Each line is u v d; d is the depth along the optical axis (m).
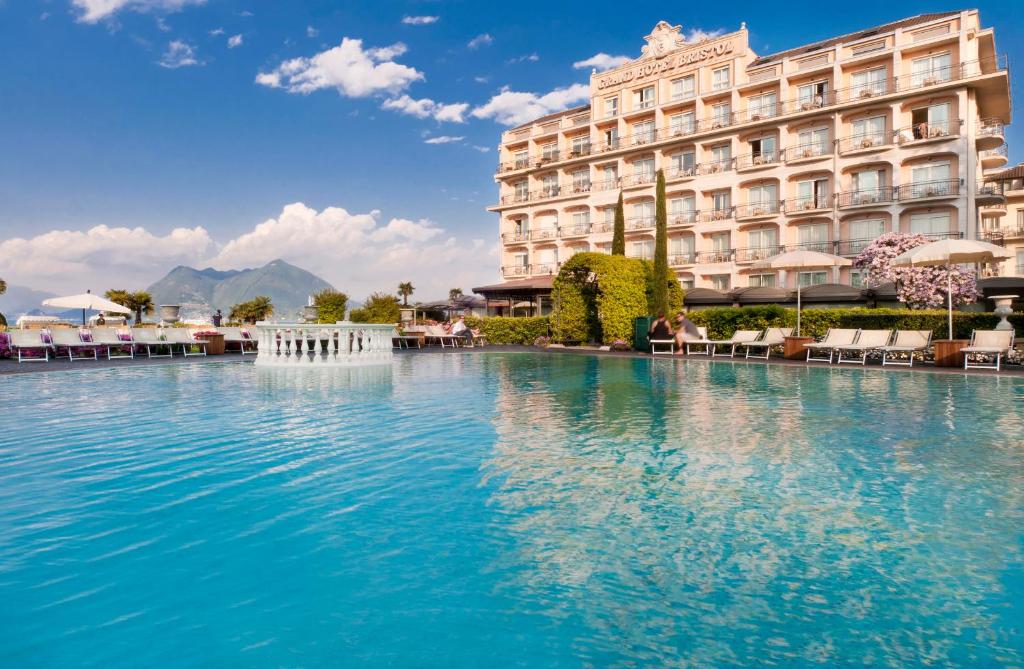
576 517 4.18
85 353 21.83
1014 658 2.52
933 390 10.95
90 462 5.68
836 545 3.66
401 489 4.83
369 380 13.34
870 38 38.09
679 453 6.00
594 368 16.59
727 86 45.03
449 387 11.93
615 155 50.81
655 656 2.54
